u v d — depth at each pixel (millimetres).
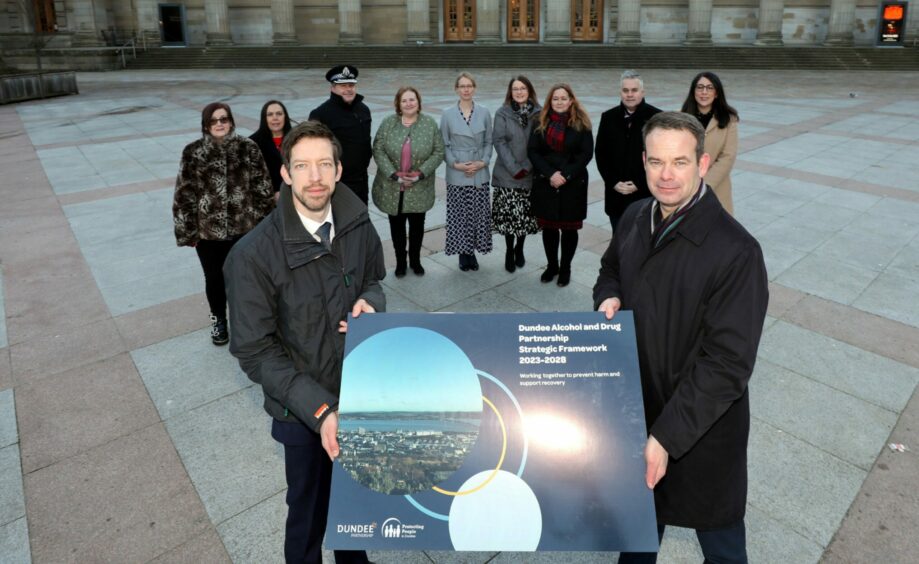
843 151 10820
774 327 4668
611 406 1847
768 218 7199
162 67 32906
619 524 1766
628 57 31484
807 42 35594
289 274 2010
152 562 2662
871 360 4199
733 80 25344
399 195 5270
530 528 1781
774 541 2734
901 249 6195
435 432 1846
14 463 3268
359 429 1855
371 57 32500
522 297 5219
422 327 1952
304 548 2248
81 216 7562
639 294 2018
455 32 36156
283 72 30031
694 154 1830
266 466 3268
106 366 4230
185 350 4445
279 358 1999
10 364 4246
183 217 4141
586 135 4961
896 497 2979
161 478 3172
